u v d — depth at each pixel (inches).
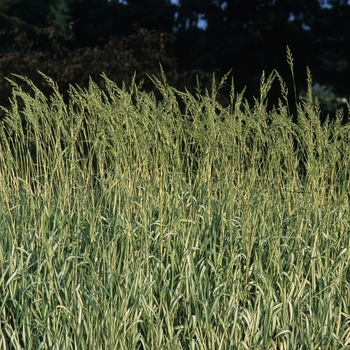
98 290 177.9
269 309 176.6
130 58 595.2
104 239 199.0
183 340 176.9
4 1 998.4
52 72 588.7
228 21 812.6
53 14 1049.5
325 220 203.9
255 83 759.7
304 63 789.9
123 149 211.3
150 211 204.1
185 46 813.9
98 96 218.1
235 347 174.6
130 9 931.3
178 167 211.0
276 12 792.3
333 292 189.9
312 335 177.5
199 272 190.2
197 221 199.0
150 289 177.9
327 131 215.5
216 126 213.3
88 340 168.1
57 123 211.8
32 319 176.4
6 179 220.7
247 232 195.9
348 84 831.1
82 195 211.6
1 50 869.2
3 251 190.1
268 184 216.5
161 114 215.8
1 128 217.6
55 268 187.6
